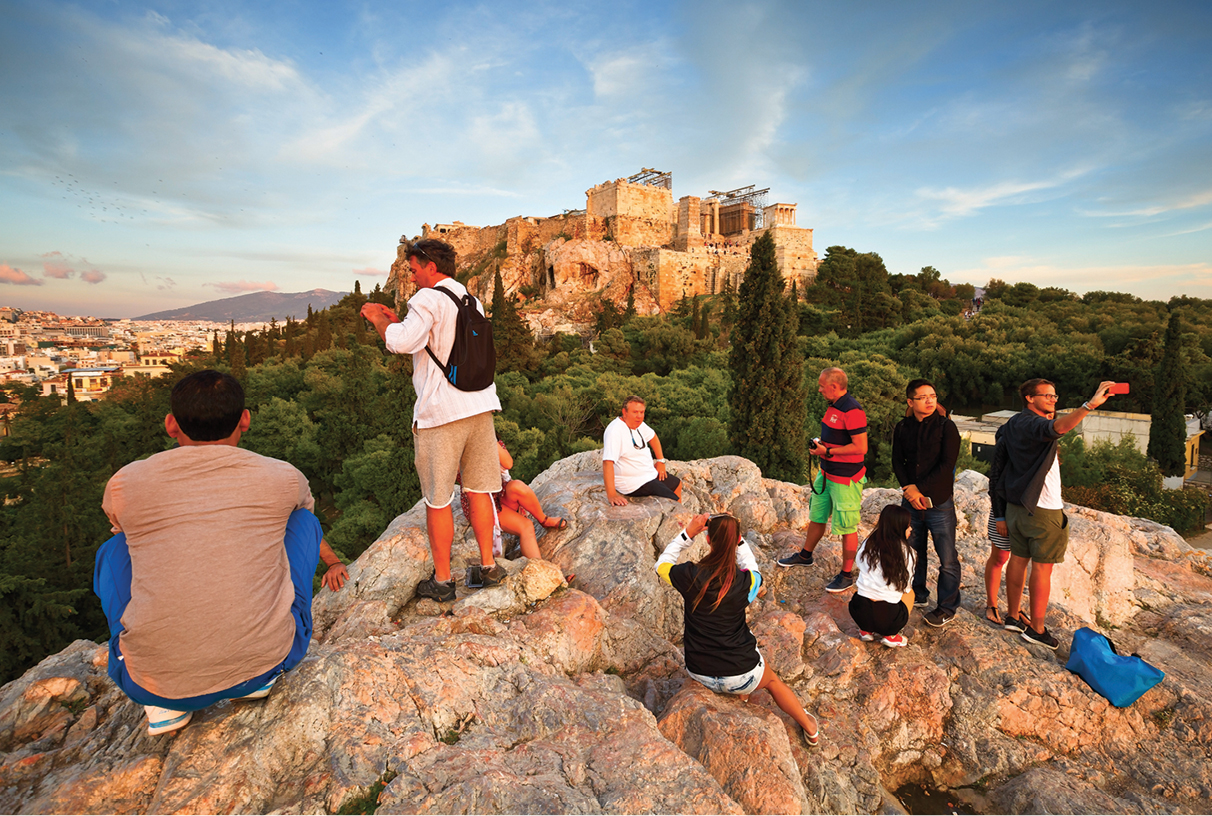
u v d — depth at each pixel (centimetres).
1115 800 416
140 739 303
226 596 259
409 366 3456
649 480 646
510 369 6312
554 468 808
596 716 352
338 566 385
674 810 288
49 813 257
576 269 9444
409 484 3030
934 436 525
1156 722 477
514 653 393
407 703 328
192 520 258
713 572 399
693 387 5078
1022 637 528
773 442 2673
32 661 2303
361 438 4491
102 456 4491
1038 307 9031
